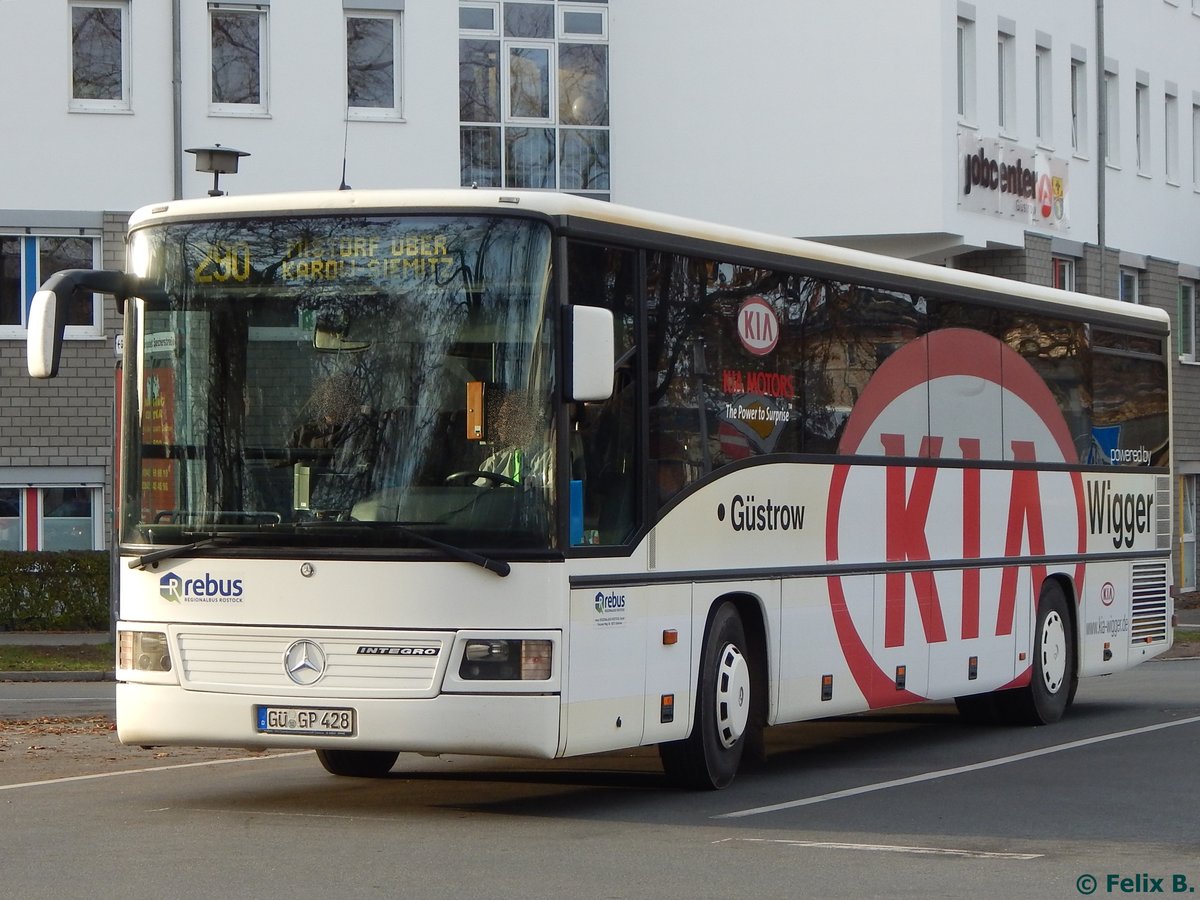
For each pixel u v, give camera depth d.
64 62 33.00
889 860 10.26
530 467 11.31
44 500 33.56
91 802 12.66
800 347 14.29
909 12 35.44
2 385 33.12
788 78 36.00
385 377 11.51
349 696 11.30
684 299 12.82
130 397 11.98
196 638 11.64
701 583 12.83
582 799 12.83
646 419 12.30
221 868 9.87
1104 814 12.15
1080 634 19.03
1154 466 20.80
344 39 33.97
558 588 11.29
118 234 33.22
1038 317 18.34
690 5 36.38
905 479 15.75
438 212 11.58
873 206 35.69
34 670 26.67
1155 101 47.00
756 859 10.26
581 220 11.73
